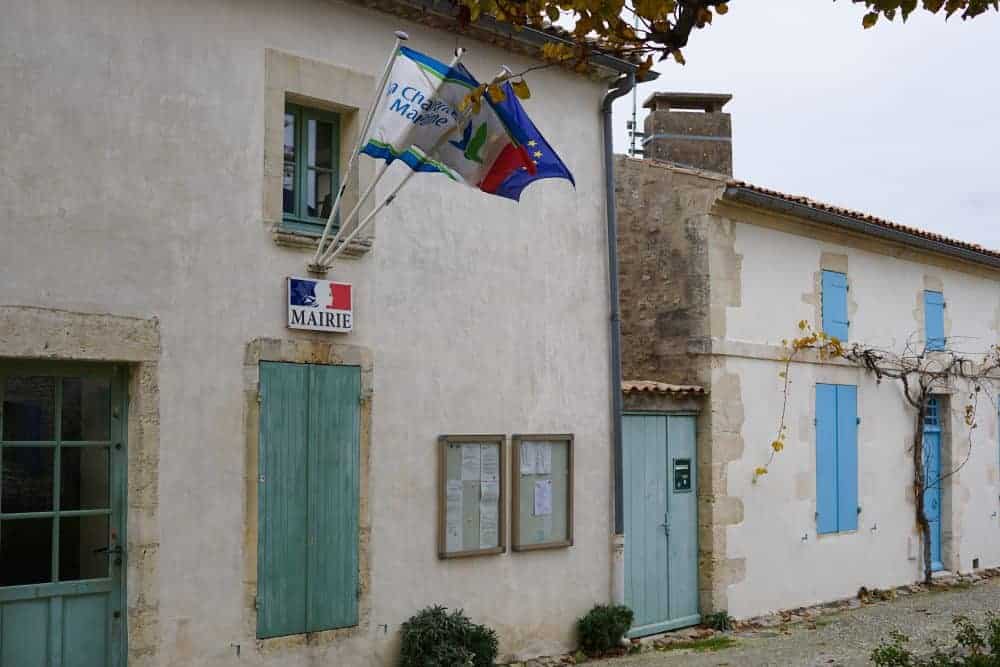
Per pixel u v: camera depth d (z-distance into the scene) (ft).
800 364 39.27
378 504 25.96
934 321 47.34
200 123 23.22
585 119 31.81
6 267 20.40
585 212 31.55
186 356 22.74
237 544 23.32
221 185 23.48
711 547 34.99
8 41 20.65
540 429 29.86
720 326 35.73
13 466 21.16
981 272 51.06
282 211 24.77
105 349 21.54
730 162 47.80
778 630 34.68
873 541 42.57
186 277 22.82
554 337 30.40
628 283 37.91
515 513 28.96
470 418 28.09
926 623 36.17
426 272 27.32
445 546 27.12
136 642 21.74
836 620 36.68
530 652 29.14
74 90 21.43
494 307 28.89
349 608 25.23
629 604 32.73
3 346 20.29
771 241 38.22
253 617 23.47
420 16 27.20
